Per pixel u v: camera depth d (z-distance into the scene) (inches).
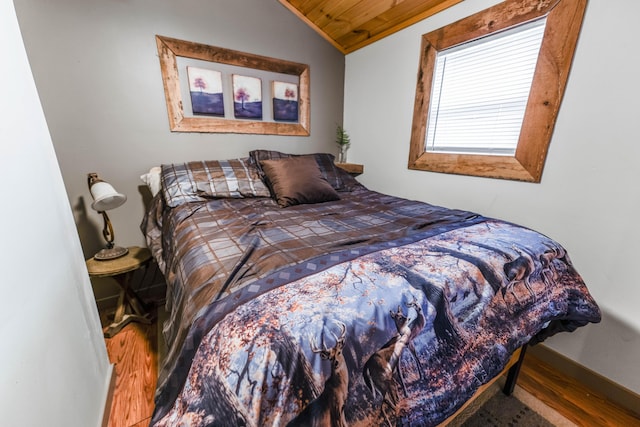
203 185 69.9
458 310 30.1
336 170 92.7
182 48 73.7
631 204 45.2
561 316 41.1
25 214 26.0
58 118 62.6
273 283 28.2
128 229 75.0
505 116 63.1
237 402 19.3
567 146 52.1
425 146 82.0
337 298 25.6
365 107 100.0
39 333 26.0
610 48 45.2
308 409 20.4
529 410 46.6
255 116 89.1
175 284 38.1
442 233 44.2
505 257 36.2
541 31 55.0
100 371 42.0
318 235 45.4
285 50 91.0
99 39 64.2
